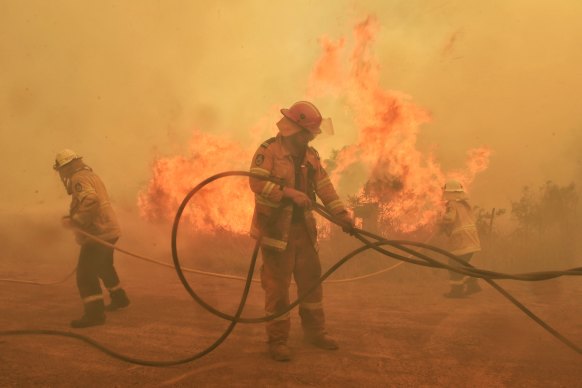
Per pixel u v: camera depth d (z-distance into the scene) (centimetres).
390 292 701
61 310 603
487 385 381
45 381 388
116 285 599
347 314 583
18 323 548
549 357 439
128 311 596
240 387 379
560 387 377
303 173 463
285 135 450
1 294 680
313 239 472
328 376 400
